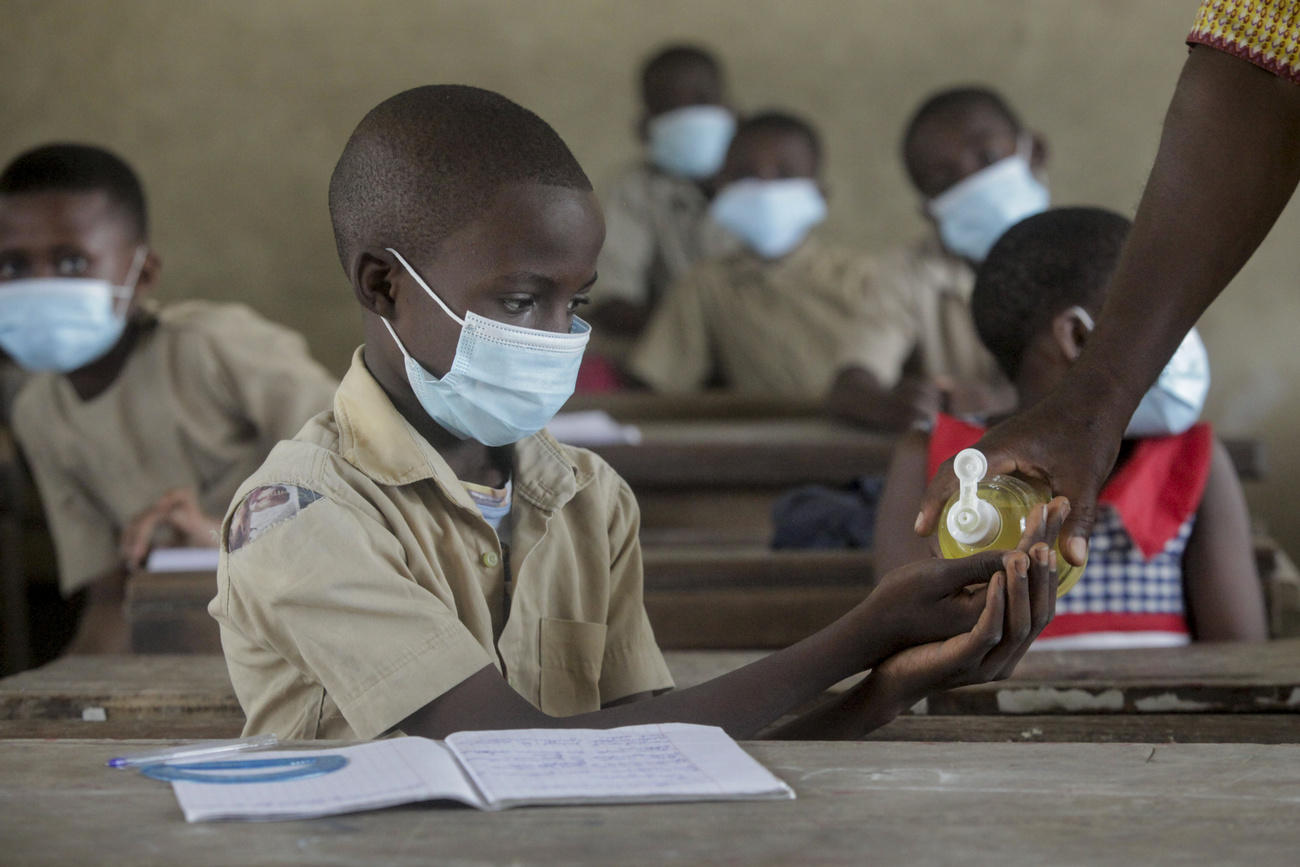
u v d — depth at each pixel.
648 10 6.89
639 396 4.27
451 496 1.37
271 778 1.02
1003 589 1.18
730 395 4.29
